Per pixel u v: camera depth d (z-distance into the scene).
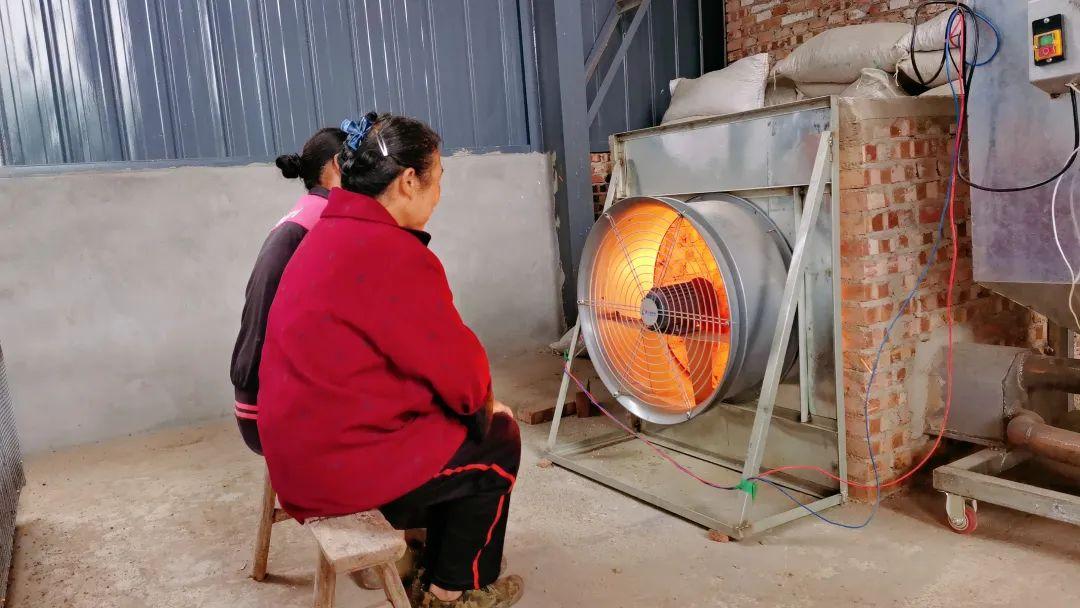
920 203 2.93
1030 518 2.73
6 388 3.32
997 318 3.31
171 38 4.34
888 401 2.92
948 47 2.78
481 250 5.39
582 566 2.58
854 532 2.71
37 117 4.05
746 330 2.71
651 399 3.13
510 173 5.46
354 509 1.81
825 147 2.75
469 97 5.36
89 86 4.15
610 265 3.29
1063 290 2.49
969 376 2.84
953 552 2.53
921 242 2.95
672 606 2.30
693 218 2.77
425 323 1.77
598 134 5.80
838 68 4.36
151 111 4.32
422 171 1.88
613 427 4.03
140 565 2.76
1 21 3.93
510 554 2.69
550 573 2.54
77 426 4.18
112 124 4.23
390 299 1.75
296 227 2.30
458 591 2.09
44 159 4.08
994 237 2.62
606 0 5.74
